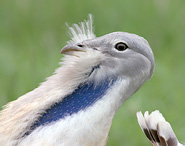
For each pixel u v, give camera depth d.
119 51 7.72
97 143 7.45
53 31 15.59
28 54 14.11
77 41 8.04
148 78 8.03
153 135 8.38
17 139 7.45
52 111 7.49
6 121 7.59
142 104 12.86
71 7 16.08
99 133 7.44
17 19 16.03
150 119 8.42
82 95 7.56
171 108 12.97
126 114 12.62
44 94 7.56
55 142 7.28
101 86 7.61
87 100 7.54
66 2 16.12
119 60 7.70
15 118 7.52
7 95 12.66
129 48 7.77
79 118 7.39
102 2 16.11
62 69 7.72
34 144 7.29
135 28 15.80
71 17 15.96
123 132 12.29
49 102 7.48
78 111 7.45
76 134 7.33
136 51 7.79
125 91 7.71
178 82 13.98
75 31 8.34
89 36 8.13
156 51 15.37
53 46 14.58
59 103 7.51
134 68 7.74
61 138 7.30
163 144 8.24
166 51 15.45
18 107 7.62
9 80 12.99
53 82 7.66
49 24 15.89
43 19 15.98
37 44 14.95
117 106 7.64
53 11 16.08
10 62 13.75
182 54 15.41
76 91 7.57
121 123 12.41
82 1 16.11
